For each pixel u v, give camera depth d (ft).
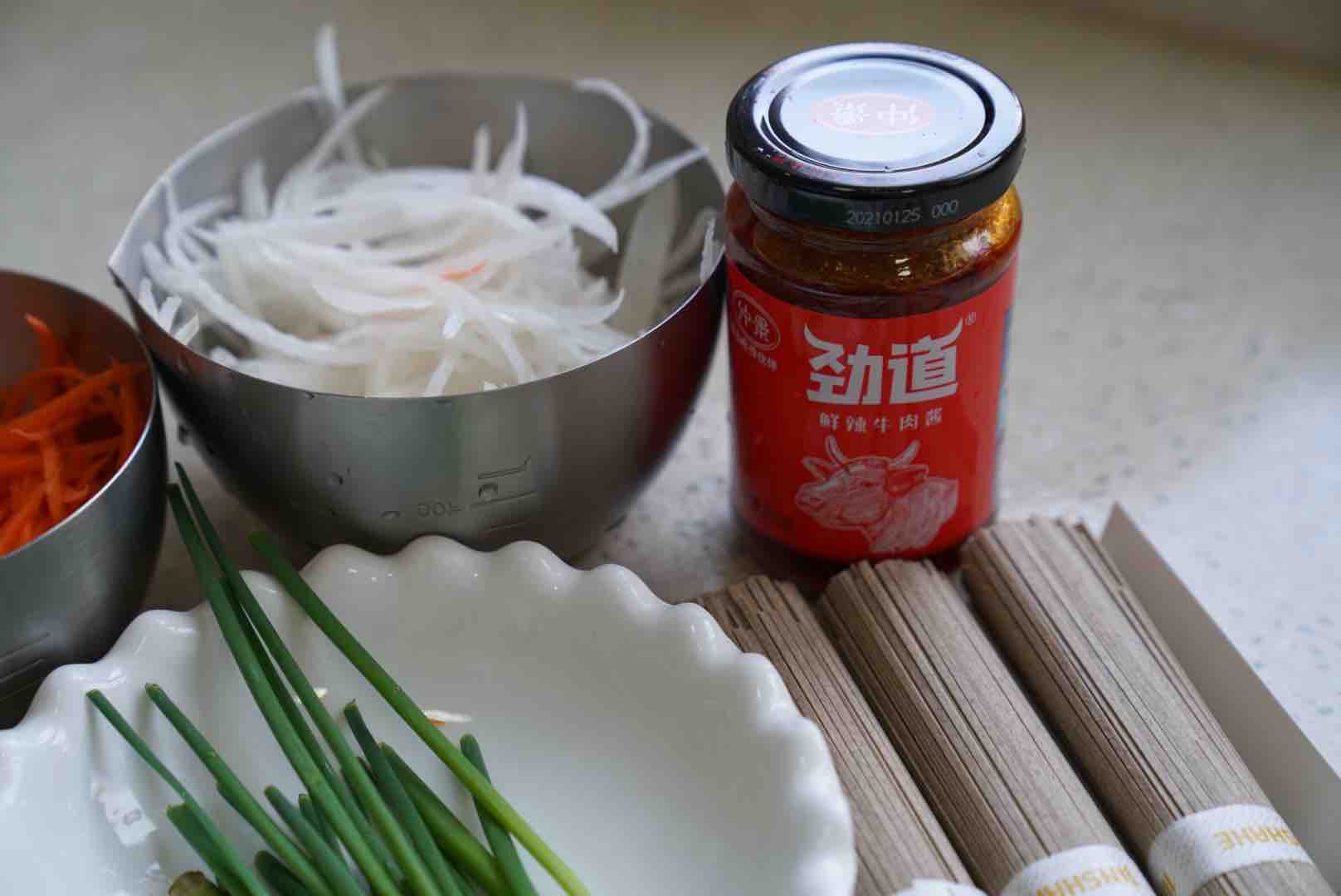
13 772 1.42
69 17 2.60
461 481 1.55
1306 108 2.23
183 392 1.57
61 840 1.44
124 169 2.26
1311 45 2.27
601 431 1.56
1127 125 2.23
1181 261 2.05
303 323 1.73
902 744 1.53
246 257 1.72
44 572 1.46
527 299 1.69
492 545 1.62
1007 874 1.43
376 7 2.56
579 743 1.54
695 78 2.34
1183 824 1.44
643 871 1.47
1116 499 1.80
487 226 1.73
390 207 1.75
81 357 1.71
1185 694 1.53
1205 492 1.80
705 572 1.77
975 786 1.47
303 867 1.38
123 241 1.64
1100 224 2.11
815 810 1.40
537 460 1.55
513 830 1.43
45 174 2.26
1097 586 1.59
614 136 1.85
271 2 2.61
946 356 1.50
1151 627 1.58
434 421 1.49
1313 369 1.92
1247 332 1.97
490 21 2.50
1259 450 1.84
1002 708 1.51
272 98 2.38
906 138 1.43
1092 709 1.51
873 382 1.51
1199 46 2.34
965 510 1.63
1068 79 2.31
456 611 1.57
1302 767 1.52
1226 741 1.50
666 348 1.55
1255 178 2.15
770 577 1.73
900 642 1.55
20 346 1.75
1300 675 1.61
